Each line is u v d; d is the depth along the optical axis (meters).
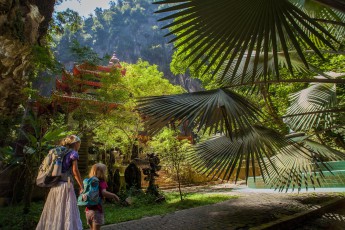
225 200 7.93
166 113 2.88
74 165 3.28
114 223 5.51
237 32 2.18
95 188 3.27
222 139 4.11
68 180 3.28
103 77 10.93
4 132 7.62
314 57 7.65
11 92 8.08
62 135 7.20
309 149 4.50
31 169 6.78
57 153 3.33
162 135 10.23
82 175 12.25
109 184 9.19
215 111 2.81
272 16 2.08
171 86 16.28
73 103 12.34
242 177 16.45
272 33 2.14
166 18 2.22
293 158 4.82
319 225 5.01
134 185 9.38
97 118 10.95
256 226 4.55
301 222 5.13
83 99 10.66
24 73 8.59
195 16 2.17
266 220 4.95
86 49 10.32
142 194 8.85
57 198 3.16
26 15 8.27
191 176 15.35
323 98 5.25
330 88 5.39
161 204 8.02
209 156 4.12
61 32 15.95
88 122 11.00
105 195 3.29
